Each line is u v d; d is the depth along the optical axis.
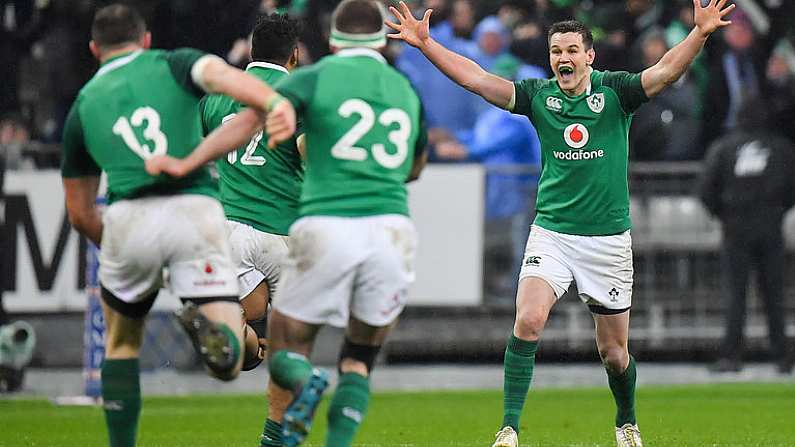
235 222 29.38
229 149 22.11
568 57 28.81
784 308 54.16
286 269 22.88
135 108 22.81
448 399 47.00
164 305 54.38
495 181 55.19
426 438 35.47
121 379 23.45
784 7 65.50
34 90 65.19
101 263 23.47
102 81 23.06
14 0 66.25
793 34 65.50
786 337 54.12
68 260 52.94
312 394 21.55
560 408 43.88
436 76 58.78
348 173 22.41
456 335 55.94
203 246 22.72
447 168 55.22
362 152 22.44
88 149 23.20
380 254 22.25
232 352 22.42
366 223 22.30
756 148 53.12
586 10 62.72
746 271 53.56
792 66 65.12
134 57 23.17
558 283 29.41
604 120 29.16
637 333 57.25
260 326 29.86
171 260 22.88
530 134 57.59
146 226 22.62
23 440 35.19
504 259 55.34
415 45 29.72
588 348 56.69
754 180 53.00
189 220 22.69
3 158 53.84
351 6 23.06
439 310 55.69
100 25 23.30
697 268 56.94
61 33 64.62
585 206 29.31
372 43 23.03
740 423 39.09
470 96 58.78
